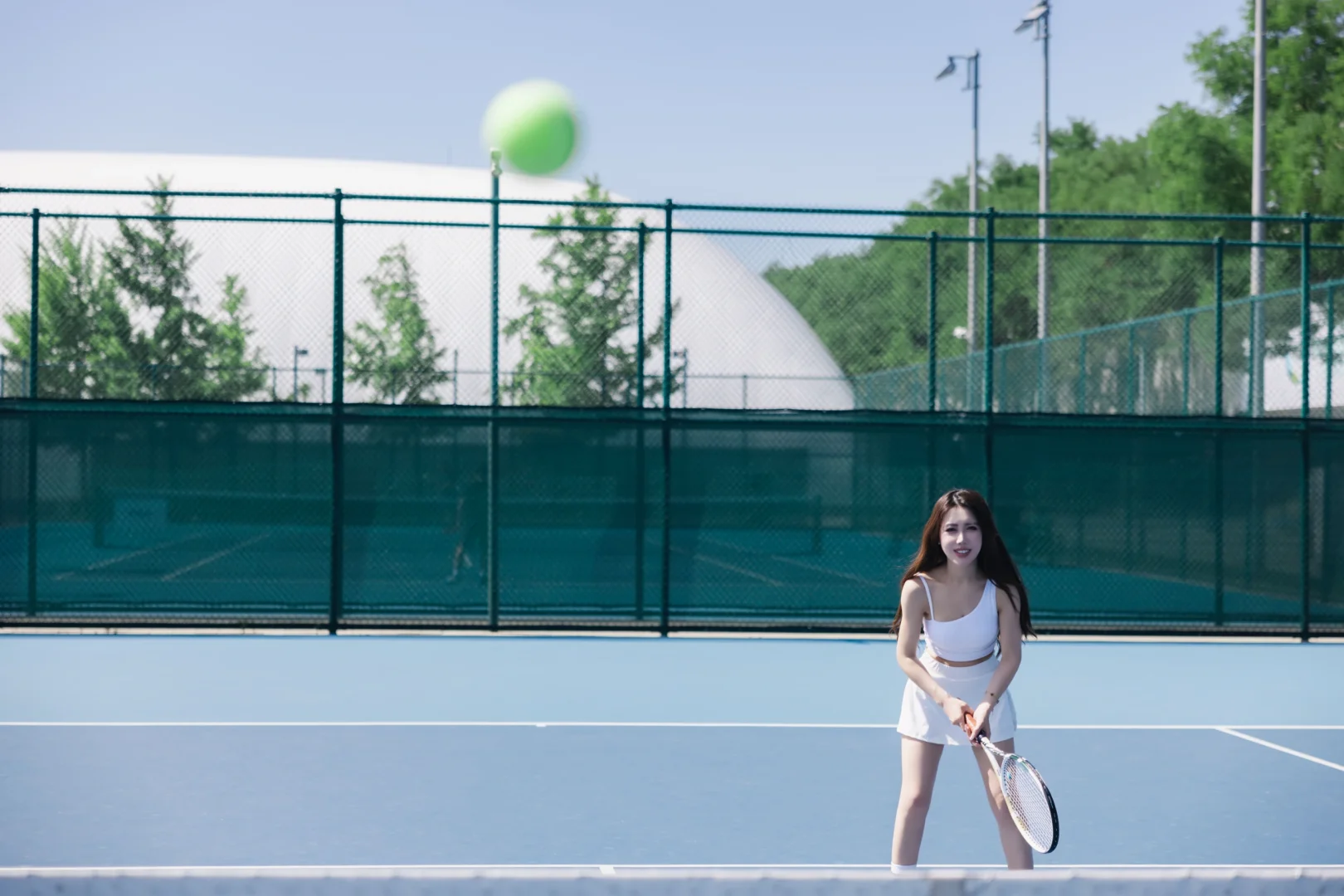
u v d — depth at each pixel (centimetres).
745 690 992
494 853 543
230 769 697
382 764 715
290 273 3353
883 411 1348
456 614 1313
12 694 941
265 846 548
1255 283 2027
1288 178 4212
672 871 191
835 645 1258
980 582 443
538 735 806
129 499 1305
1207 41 4494
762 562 1346
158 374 2267
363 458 1314
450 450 1320
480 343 3272
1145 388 2019
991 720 438
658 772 705
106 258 2266
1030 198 6675
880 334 3017
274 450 1323
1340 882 193
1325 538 1386
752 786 673
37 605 1297
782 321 2881
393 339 2236
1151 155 4781
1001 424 1370
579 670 1089
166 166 4578
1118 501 1388
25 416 1302
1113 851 557
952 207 7556
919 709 445
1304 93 4394
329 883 189
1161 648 1277
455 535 1316
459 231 3375
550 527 1327
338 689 976
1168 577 1523
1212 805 640
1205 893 193
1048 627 1347
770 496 1351
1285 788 676
